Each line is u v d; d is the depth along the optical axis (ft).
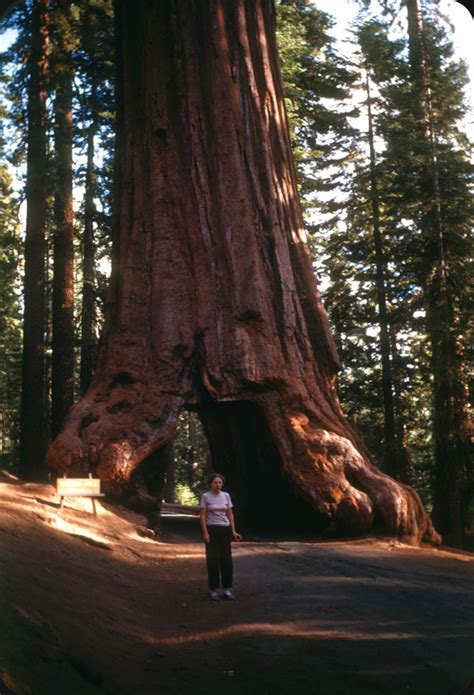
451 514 88.48
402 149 99.14
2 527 34.35
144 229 72.02
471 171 96.58
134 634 23.77
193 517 82.38
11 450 137.18
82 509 50.75
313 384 69.15
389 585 35.45
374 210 109.19
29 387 80.43
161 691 17.65
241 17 76.69
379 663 20.02
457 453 90.02
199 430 171.42
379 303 106.22
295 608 28.58
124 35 77.87
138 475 62.08
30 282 82.38
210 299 68.69
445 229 97.76
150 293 69.67
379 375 107.24
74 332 103.60
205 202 71.61
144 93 75.10
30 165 84.94
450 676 18.84
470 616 27.81
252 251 69.97
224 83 73.87
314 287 74.43
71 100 93.91
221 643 22.63
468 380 92.32
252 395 65.87
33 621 20.21
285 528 68.54
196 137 72.95
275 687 18.07
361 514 58.80
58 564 30.94
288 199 76.23
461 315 96.68
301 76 110.32
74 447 59.72
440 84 95.25
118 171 76.69
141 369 66.85
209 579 30.63
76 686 17.03
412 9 93.45
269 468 69.41
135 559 40.96
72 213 90.27
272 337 68.03
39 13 84.07
